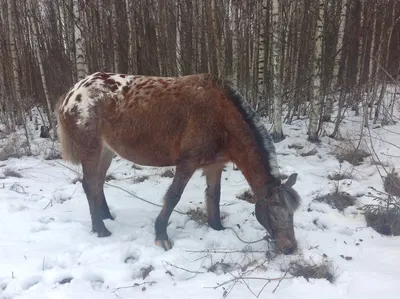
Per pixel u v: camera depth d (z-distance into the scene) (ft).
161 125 14.15
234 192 20.22
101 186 16.57
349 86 37.11
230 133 13.82
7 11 37.78
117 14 38.93
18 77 37.32
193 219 16.88
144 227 15.97
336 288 11.25
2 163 26.37
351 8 37.45
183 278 12.27
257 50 36.88
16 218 16.34
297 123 35.83
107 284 11.93
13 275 12.10
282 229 12.80
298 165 24.43
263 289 11.37
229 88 14.08
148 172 23.97
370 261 12.94
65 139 15.65
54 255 13.37
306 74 36.37
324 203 18.21
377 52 37.52
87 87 14.80
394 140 28.50
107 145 15.35
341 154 25.49
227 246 14.38
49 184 21.65
